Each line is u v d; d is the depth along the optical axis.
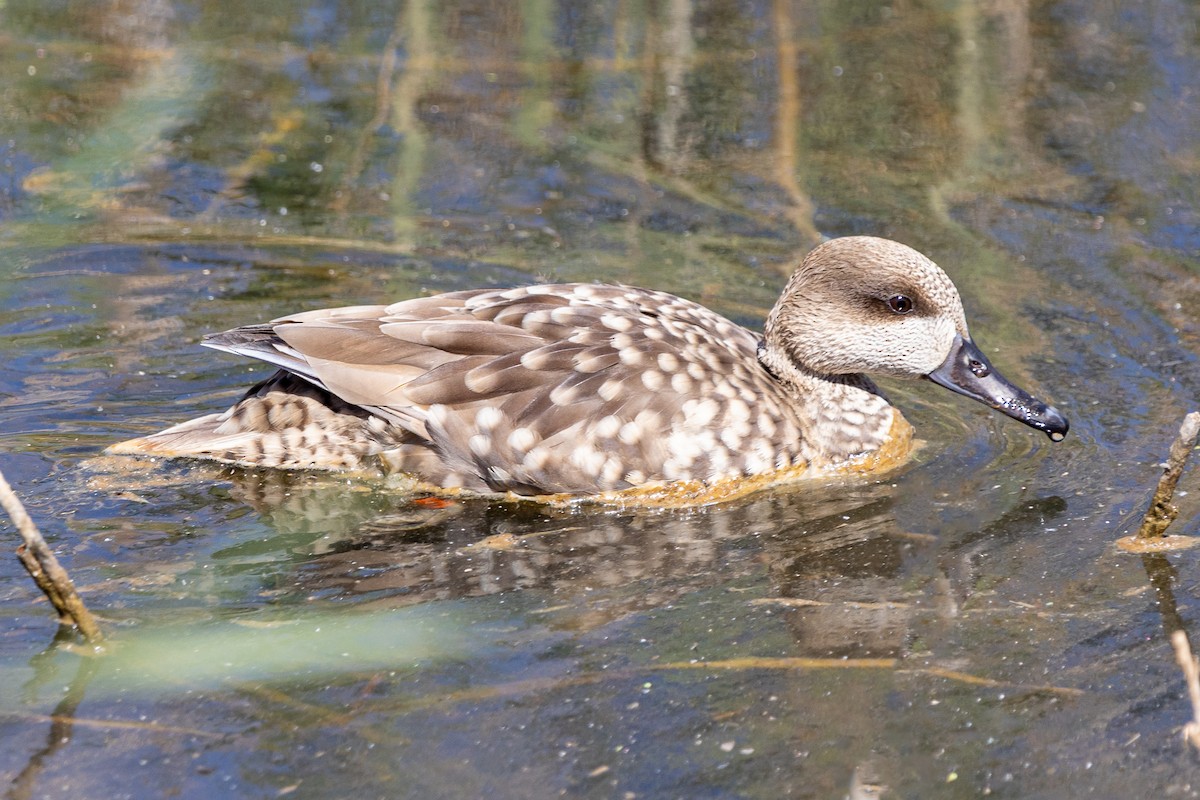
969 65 20.19
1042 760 8.12
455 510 11.38
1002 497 11.28
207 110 18.75
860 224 16.08
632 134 18.45
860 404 12.24
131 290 14.70
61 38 20.73
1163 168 17.05
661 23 21.91
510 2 22.44
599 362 11.45
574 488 11.40
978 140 18.05
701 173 17.45
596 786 7.95
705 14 22.14
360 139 18.16
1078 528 10.69
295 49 20.70
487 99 19.38
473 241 15.82
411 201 16.72
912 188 16.89
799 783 7.96
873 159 17.70
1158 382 12.84
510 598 9.93
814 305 12.16
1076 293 14.46
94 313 14.25
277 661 9.12
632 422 11.33
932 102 19.16
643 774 8.05
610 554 10.58
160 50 20.50
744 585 10.05
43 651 9.16
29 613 9.56
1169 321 13.85
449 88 19.67
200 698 8.73
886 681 8.85
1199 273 14.71
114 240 15.68
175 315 14.27
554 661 9.11
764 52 20.94
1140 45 20.42
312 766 8.12
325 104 19.06
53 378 13.07
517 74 20.12
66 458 11.74
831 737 8.34
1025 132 18.20
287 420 11.70
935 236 15.72
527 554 10.59
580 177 17.33
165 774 8.05
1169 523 10.34
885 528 10.88
